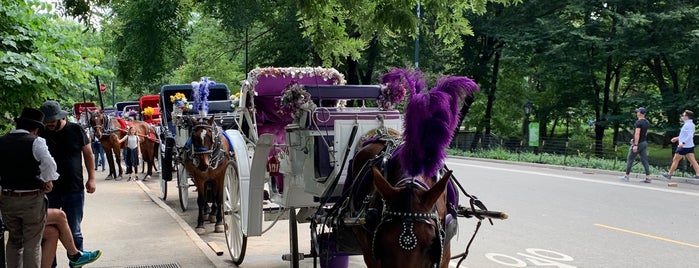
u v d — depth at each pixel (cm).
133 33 2422
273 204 842
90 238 934
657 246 895
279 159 725
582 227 1036
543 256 841
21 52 838
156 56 2484
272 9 2659
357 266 785
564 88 3338
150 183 1841
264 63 3064
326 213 553
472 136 3944
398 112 648
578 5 2812
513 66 3497
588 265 791
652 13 2527
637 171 2050
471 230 1025
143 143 1925
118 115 2766
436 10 831
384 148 507
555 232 998
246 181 767
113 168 1902
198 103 1127
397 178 445
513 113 3891
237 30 2588
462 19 857
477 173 1986
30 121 594
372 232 423
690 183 1741
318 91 695
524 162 2627
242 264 800
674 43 2586
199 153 995
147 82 2666
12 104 859
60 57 903
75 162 680
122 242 902
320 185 607
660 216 1138
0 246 578
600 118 3281
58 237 630
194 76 3844
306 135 630
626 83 3534
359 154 539
